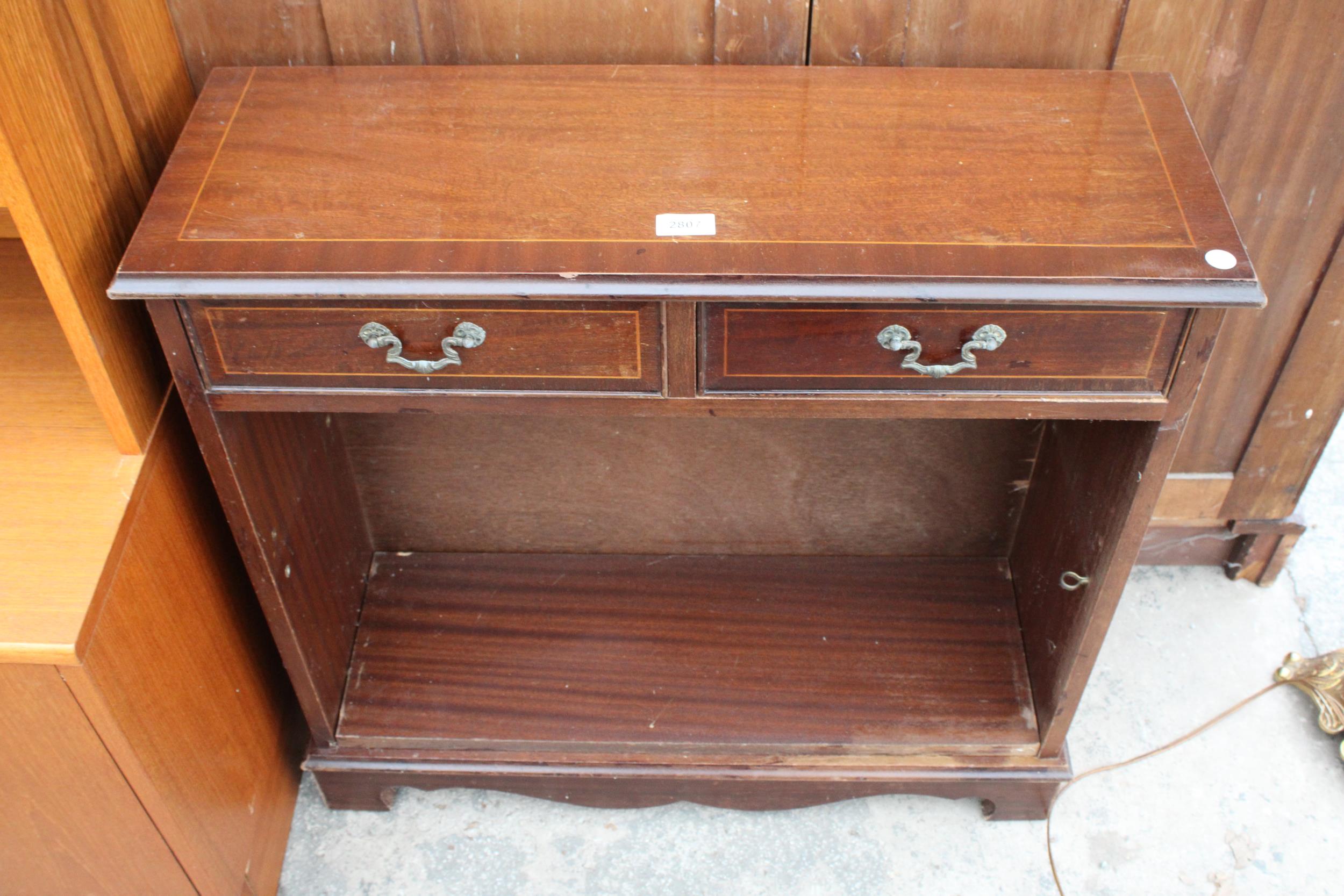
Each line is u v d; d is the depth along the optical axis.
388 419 1.62
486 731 1.57
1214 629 1.87
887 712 1.59
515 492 1.73
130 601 1.16
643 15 1.32
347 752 1.57
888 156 1.17
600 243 1.06
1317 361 1.61
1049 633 1.54
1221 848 1.59
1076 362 1.09
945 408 1.14
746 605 1.74
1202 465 1.78
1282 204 1.46
